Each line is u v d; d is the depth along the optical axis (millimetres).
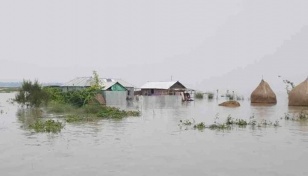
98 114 33188
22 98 40469
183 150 16922
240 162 14508
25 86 40938
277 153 16359
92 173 12664
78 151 16516
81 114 34812
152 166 13727
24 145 17984
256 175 12562
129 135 21594
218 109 45000
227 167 13664
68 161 14500
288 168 13570
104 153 16094
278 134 22406
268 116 35188
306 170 13273
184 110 42812
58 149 16969
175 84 70438
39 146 17734
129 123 28062
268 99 58031
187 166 13773
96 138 20328
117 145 18141
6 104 50062
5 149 16906
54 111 36906
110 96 51156
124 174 12555
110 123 27984
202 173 12758
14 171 12938
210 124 27797
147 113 37906
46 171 12930
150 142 19125
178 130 24078
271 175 12578
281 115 36250
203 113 38406
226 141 19594
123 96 52219
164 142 19156
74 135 21391
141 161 14547
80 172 12805
